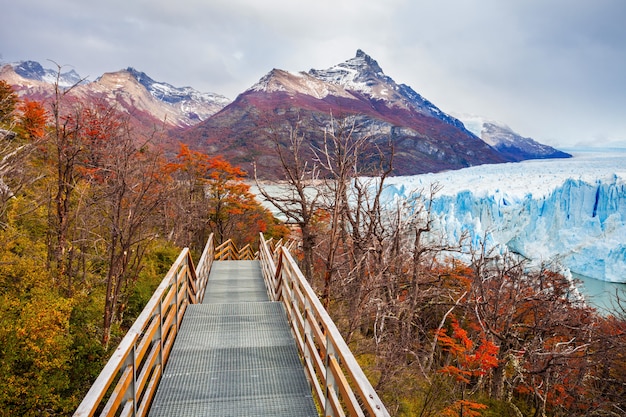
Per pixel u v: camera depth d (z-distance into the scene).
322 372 3.59
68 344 8.04
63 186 11.19
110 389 8.05
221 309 6.68
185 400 3.91
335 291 14.97
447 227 50.75
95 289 11.43
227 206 29.55
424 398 14.05
